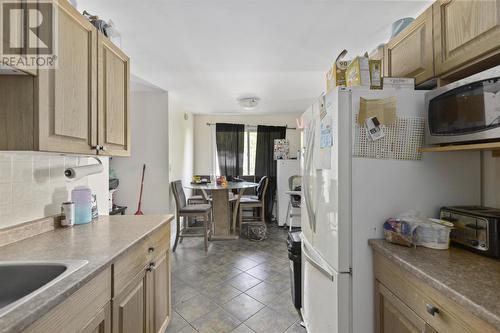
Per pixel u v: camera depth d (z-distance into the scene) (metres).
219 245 3.49
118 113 1.52
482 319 0.64
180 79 2.91
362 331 1.20
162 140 3.50
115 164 3.48
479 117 0.91
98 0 1.47
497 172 1.21
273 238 3.83
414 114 1.23
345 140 1.20
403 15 1.64
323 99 1.36
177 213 3.34
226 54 2.22
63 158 1.54
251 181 4.92
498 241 0.97
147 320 1.36
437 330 0.80
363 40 1.97
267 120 5.07
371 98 1.21
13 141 0.91
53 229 1.40
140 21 1.70
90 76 1.23
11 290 0.92
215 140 5.02
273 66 2.50
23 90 0.91
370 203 1.21
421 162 1.24
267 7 1.56
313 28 1.79
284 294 2.18
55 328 0.70
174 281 2.42
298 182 4.36
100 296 0.93
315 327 1.47
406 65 1.43
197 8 1.56
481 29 0.96
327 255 1.30
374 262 1.19
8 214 1.19
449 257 0.99
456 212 1.13
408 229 1.11
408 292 0.94
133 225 1.50
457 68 1.11
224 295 2.16
